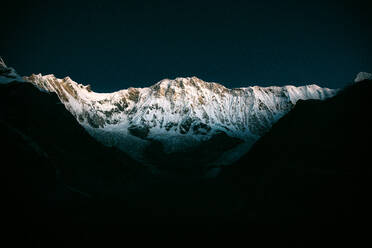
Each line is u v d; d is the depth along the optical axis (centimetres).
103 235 8506
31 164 10619
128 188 16075
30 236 7606
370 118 9694
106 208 11494
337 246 6950
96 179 14638
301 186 9675
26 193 9419
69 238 7981
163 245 7975
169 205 13388
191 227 9594
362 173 8381
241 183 13800
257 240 8000
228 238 8356
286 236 7944
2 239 7169
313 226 8031
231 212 11712
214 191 15212
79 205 11050
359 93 10888
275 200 10281
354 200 7919
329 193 8650
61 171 12750
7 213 8119
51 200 10231
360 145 9256
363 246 6706
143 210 12031
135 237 8525
